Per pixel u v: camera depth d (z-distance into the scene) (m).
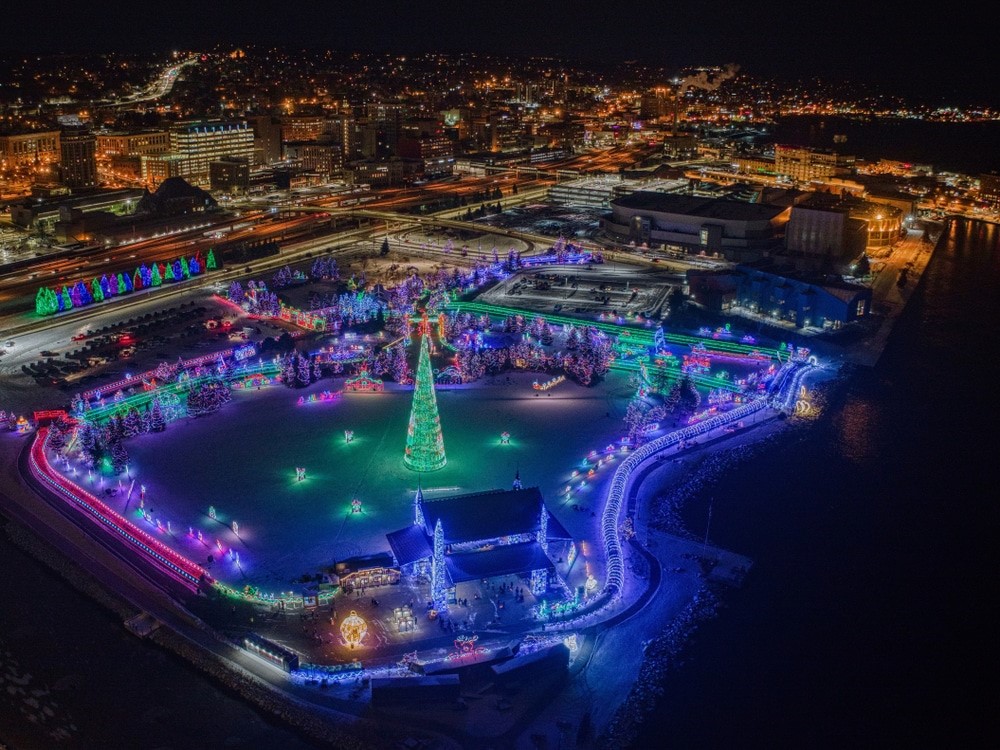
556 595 157.25
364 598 156.75
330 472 198.12
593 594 156.38
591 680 136.62
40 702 130.38
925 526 179.12
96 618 150.38
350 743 122.69
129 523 177.25
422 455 197.50
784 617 151.25
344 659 140.88
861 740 126.81
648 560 165.88
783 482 195.62
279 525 177.62
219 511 182.75
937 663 141.62
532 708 130.75
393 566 161.62
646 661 140.25
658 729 127.81
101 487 192.25
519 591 157.88
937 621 151.12
